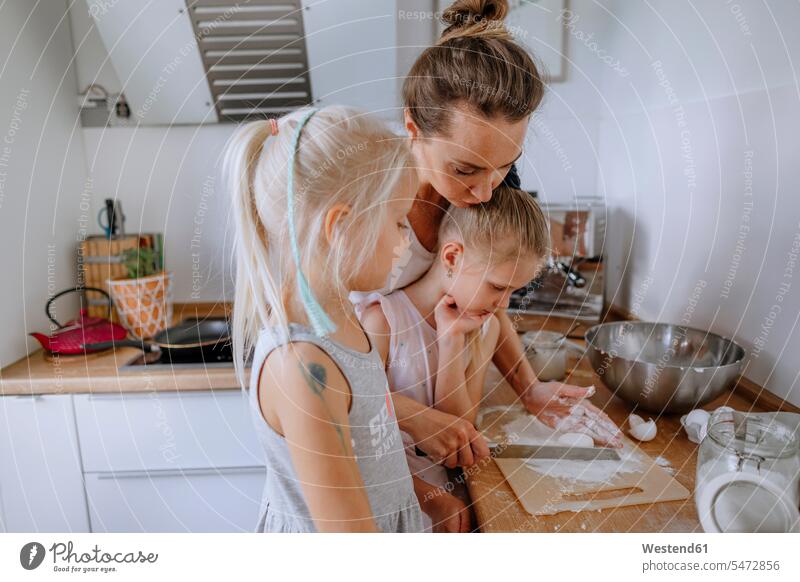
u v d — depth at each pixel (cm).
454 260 84
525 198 84
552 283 123
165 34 115
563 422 81
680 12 102
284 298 56
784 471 54
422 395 88
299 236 53
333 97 123
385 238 58
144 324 119
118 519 105
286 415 53
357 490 53
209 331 110
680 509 62
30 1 114
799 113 76
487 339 90
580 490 66
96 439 102
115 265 129
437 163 79
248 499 105
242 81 123
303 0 109
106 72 133
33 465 102
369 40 114
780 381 82
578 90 134
